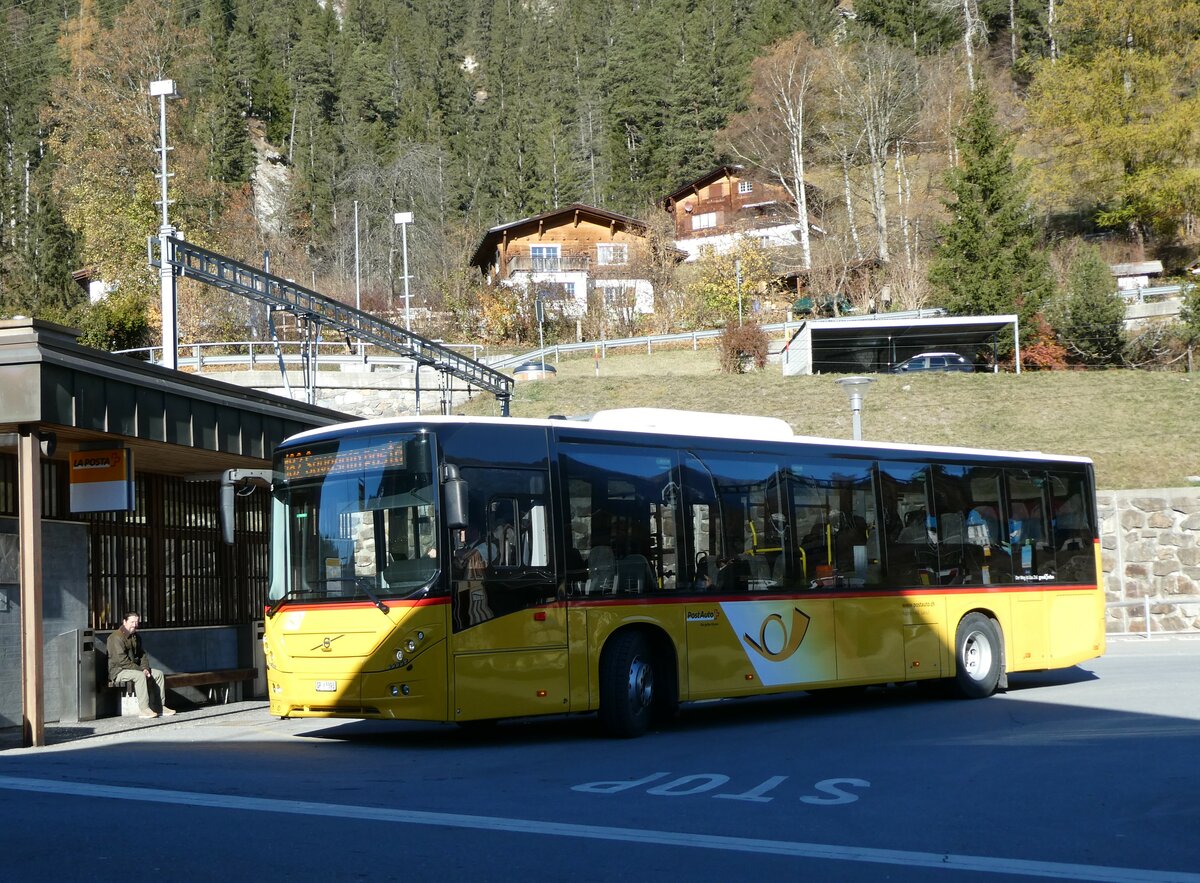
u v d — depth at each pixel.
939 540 16.41
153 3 86.56
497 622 12.14
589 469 13.09
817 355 51.97
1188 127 62.34
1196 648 23.06
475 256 84.12
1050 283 53.16
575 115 115.44
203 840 7.44
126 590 17.19
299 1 141.75
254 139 115.19
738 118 86.88
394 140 115.38
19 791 9.46
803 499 14.98
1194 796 8.87
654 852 7.18
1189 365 48.91
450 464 12.11
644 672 13.23
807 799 9.01
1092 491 18.69
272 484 13.07
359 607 12.10
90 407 13.29
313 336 31.72
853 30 95.06
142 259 68.94
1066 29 71.38
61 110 78.00
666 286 75.25
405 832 7.74
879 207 75.06
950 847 7.36
